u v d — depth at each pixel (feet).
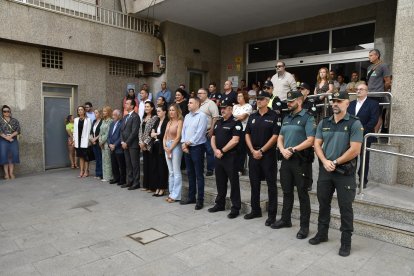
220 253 11.43
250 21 30.45
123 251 11.62
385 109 19.15
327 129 11.57
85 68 28.43
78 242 12.42
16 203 17.75
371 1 24.57
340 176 11.21
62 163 28.55
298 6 26.21
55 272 10.15
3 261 10.89
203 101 19.90
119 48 28.99
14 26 23.07
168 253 11.44
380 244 12.10
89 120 24.90
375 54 17.35
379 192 15.19
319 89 20.27
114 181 22.56
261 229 13.66
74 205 17.29
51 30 24.89
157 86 32.14
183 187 19.06
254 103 24.61
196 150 16.40
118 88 30.83
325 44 28.30
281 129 13.30
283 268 10.34
